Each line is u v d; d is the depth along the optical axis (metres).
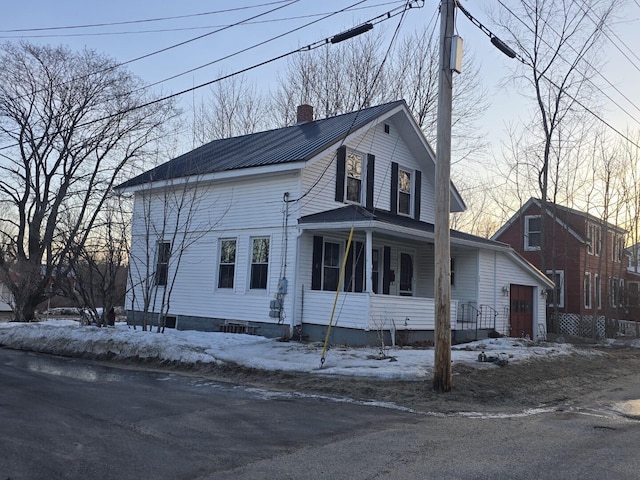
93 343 14.52
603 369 15.17
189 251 18.97
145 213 19.23
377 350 13.66
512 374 12.12
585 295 32.16
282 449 6.32
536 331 23.08
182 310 18.89
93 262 17.92
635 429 8.08
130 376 11.51
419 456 6.13
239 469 5.54
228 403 8.87
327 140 16.88
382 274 19.23
